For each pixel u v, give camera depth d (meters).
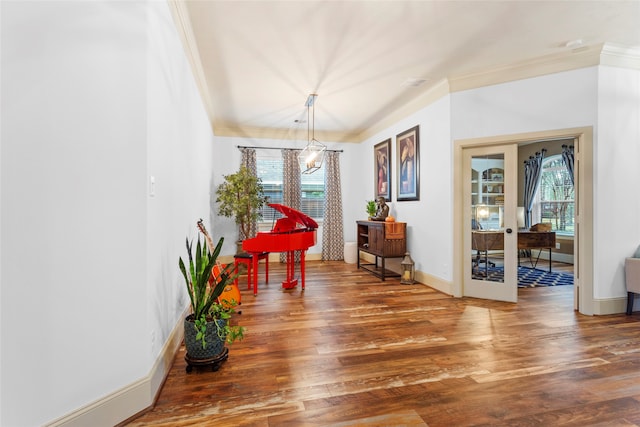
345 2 2.45
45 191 1.37
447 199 4.05
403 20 2.69
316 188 6.95
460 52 3.27
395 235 4.86
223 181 6.26
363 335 2.76
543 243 5.68
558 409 1.72
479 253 3.91
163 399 1.82
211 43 3.05
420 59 3.42
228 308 2.32
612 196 3.32
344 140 6.97
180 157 2.64
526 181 7.22
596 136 3.26
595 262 3.30
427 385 1.96
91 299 1.51
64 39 1.42
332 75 3.80
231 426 1.59
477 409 1.72
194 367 2.17
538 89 3.49
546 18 2.69
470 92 3.84
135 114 1.69
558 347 2.51
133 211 1.68
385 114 5.44
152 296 1.83
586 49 3.23
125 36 1.65
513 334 2.78
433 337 2.71
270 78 3.88
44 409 1.36
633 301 3.32
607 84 3.27
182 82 2.73
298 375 2.09
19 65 1.29
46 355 1.37
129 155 1.67
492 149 3.79
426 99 4.44
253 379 2.04
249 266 4.36
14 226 1.28
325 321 3.11
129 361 1.65
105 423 1.54
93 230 1.52
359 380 2.02
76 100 1.46
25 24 1.31
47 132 1.37
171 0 2.26
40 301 1.35
